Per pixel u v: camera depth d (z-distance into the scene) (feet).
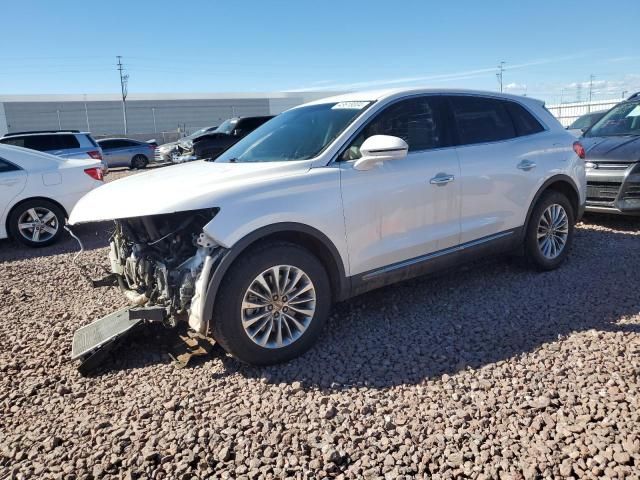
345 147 12.21
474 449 8.20
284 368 11.09
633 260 17.35
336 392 10.06
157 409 9.75
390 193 12.39
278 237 11.25
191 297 10.63
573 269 16.72
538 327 12.48
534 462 7.79
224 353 11.85
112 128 207.51
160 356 11.96
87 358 11.23
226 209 10.39
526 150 15.43
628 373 10.07
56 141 40.96
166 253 11.46
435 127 13.88
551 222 16.33
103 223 29.84
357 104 13.33
